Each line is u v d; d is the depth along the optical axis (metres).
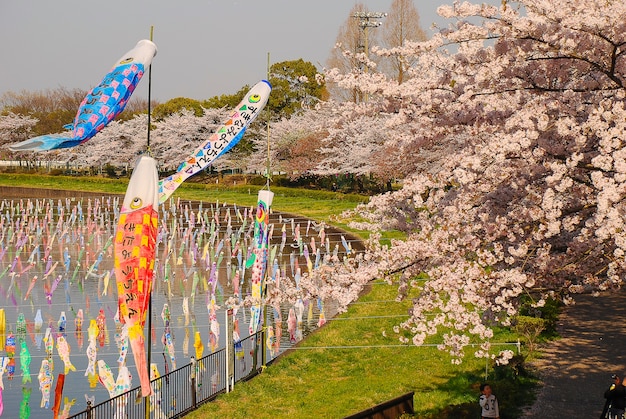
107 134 97.25
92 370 24.19
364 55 15.05
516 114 13.14
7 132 108.31
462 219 14.25
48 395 22.39
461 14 12.67
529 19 12.44
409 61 15.27
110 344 28.38
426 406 18.47
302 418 18.58
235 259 47.19
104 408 19.05
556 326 25.27
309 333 28.41
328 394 20.42
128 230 15.82
